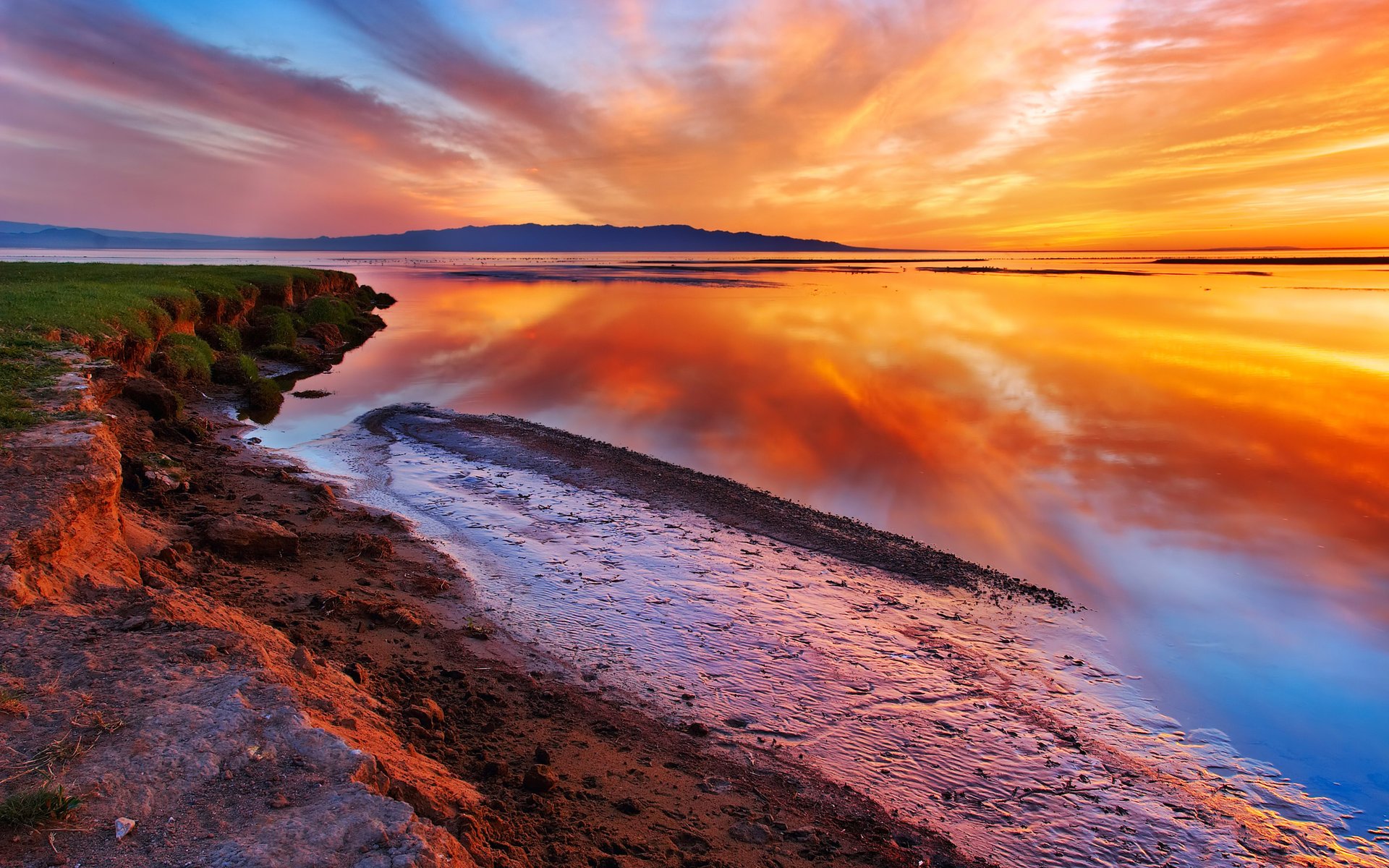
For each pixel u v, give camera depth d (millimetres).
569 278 95750
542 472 16672
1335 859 6711
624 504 14789
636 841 5801
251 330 33312
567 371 28859
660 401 23562
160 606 6484
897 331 40031
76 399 11406
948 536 13633
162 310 24859
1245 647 10125
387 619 9312
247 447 18281
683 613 10516
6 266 37781
